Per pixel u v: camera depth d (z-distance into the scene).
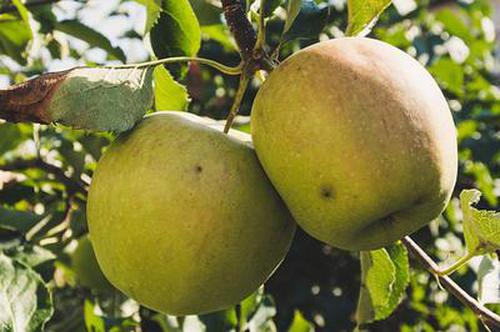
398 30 0.96
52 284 0.71
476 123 0.91
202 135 0.46
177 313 0.47
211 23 0.68
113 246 0.45
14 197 0.66
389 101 0.43
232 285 0.46
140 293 0.46
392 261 0.53
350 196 0.43
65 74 0.45
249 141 0.47
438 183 0.44
